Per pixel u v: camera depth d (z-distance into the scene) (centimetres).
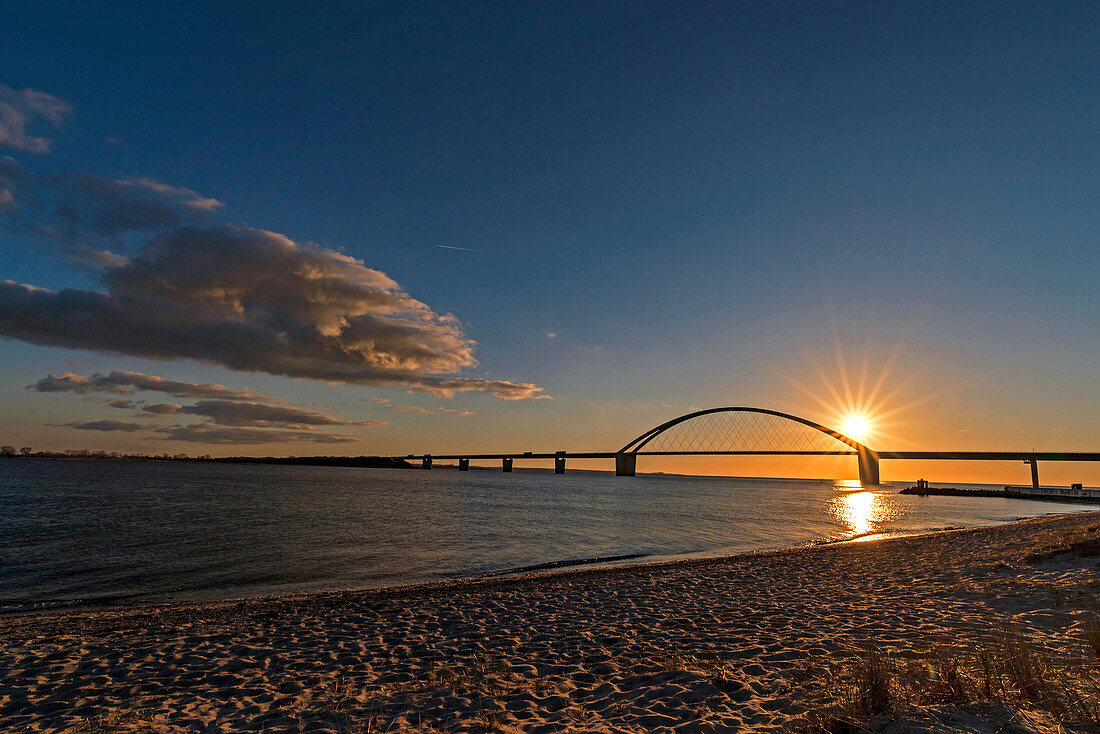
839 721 512
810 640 961
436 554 2759
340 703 716
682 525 4647
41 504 4778
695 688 699
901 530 4391
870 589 1539
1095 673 601
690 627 1151
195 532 3316
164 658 985
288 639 1120
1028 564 1636
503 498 8088
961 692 554
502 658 942
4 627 1284
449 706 690
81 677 877
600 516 5366
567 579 1953
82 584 1975
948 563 1873
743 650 912
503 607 1436
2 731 661
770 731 531
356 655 991
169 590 1909
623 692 717
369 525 3953
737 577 1916
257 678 859
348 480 13912
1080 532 2308
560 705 681
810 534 4047
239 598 1784
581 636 1100
